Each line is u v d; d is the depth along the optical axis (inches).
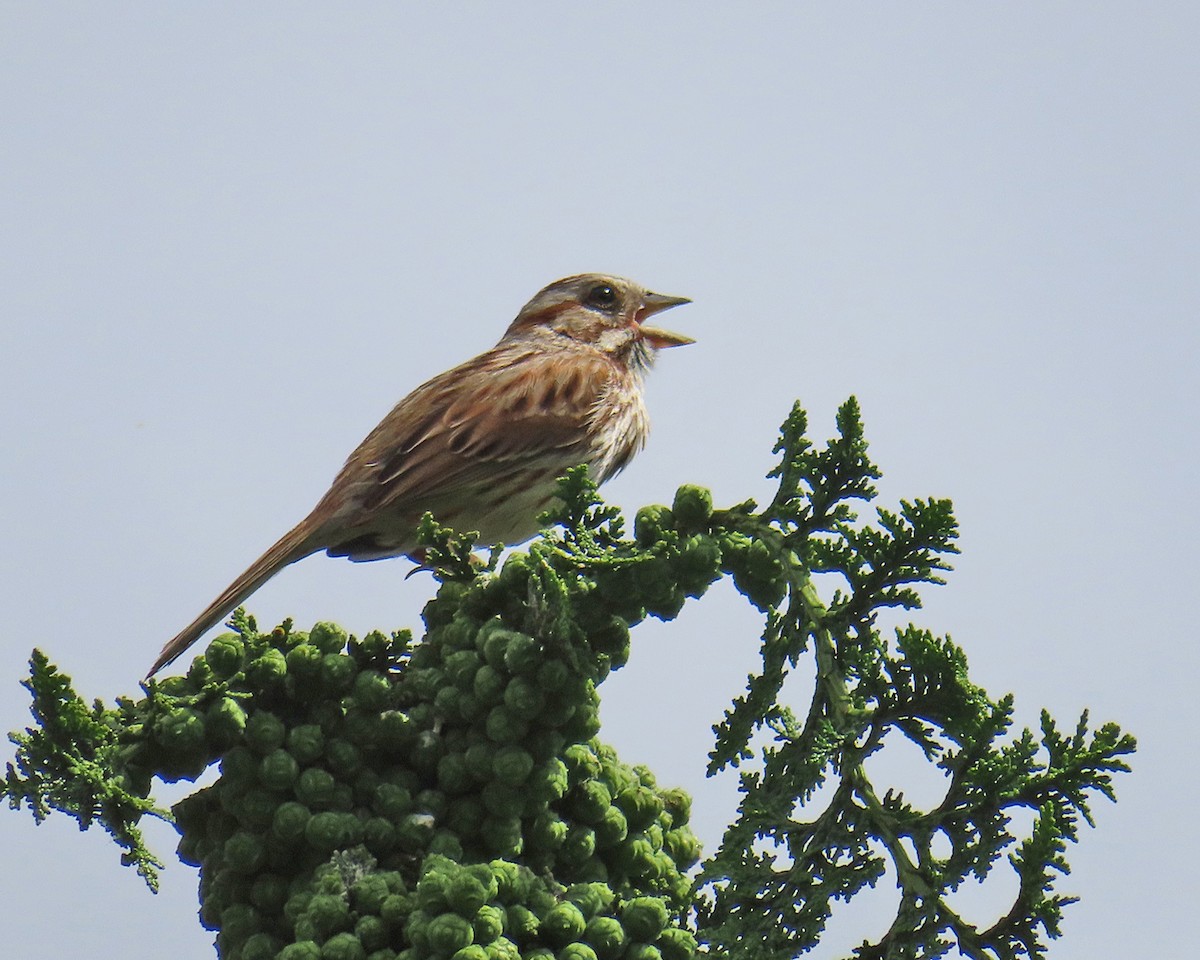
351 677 279.1
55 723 266.7
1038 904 266.2
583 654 272.2
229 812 275.6
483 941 247.9
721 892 293.1
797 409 288.8
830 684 285.3
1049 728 278.4
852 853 285.9
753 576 289.4
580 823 281.4
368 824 271.3
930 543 283.7
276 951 269.4
